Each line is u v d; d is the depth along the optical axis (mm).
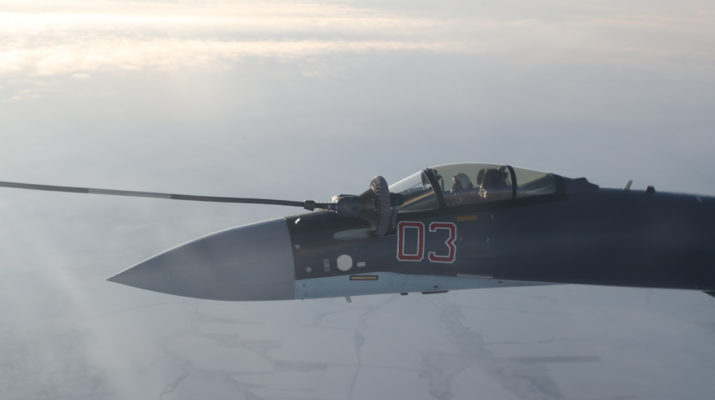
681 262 10508
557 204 10414
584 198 10625
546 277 10281
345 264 9758
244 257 9617
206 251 9672
